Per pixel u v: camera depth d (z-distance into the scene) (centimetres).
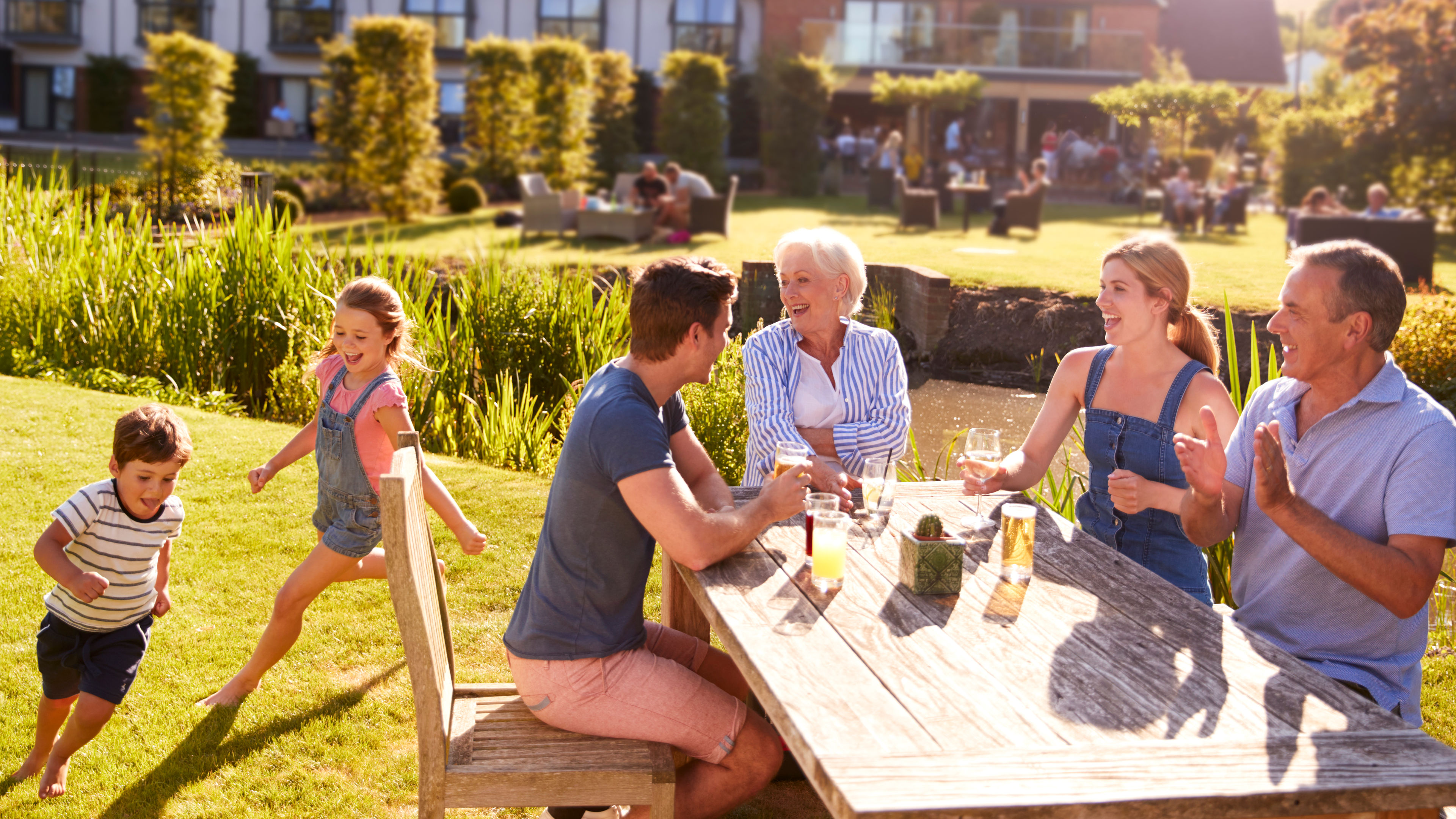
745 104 2956
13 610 372
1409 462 238
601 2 3088
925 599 237
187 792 285
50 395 658
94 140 3058
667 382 251
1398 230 1327
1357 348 245
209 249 785
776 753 247
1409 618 242
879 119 2884
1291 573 260
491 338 738
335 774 297
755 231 1711
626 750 237
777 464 278
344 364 333
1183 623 226
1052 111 2570
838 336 375
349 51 1897
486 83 2172
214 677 343
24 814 273
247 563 426
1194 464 249
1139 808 161
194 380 745
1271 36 3061
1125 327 308
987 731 179
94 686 277
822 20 2959
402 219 1873
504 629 384
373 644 369
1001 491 328
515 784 226
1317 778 167
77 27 3180
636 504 235
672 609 299
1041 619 226
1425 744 178
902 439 374
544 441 643
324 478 330
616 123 2548
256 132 3192
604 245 1509
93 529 273
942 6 2831
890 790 161
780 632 217
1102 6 2802
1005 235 1717
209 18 3166
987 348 1079
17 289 789
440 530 473
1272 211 2389
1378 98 2211
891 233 1739
